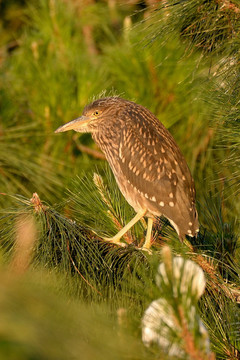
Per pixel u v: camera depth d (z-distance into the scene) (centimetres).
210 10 559
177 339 268
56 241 498
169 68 799
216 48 568
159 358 267
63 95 874
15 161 827
